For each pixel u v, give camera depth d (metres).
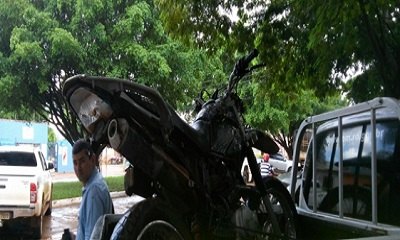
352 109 3.38
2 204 10.45
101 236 3.05
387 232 3.03
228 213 3.68
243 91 13.20
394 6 6.56
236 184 3.86
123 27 15.77
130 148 3.03
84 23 15.96
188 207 3.45
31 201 10.59
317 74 7.97
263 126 22.05
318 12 5.95
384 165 3.24
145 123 3.09
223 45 8.56
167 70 15.91
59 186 23.47
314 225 3.94
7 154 12.26
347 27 6.61
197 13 8.13
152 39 16.61
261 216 4.04
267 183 4.11
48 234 11.63
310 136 4.21
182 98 16.92
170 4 8.05
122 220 2.84
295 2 6.82
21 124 32.84
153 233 2.93
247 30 8.40
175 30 8.21
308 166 4.23
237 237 3.66
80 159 3.71
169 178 3.27
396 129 3.15
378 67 7.04
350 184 3.59
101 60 15.96
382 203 3.26
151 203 2.92
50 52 15.82
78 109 3.15
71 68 16.25
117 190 21.02
